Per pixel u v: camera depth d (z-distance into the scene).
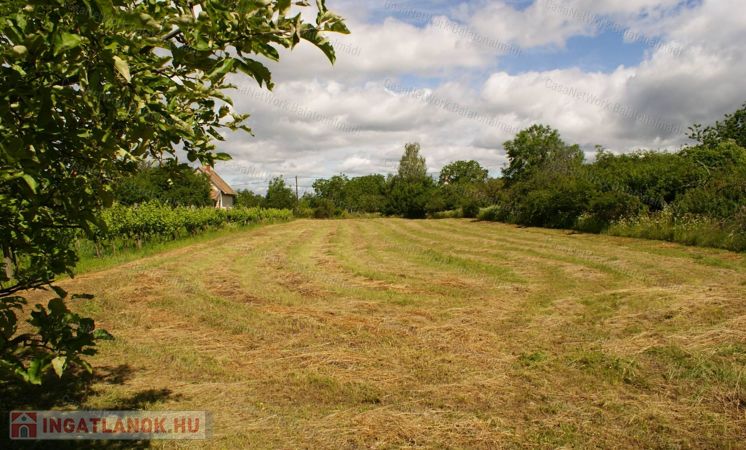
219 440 3.68
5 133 1.75
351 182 84.88
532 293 9.17
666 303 7.71
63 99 1.80
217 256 15.82
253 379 4.96
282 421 4.01
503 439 3.69
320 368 5.22
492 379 4.88
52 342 2.14
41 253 2.85
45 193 2.27
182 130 2.10
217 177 50.62
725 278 9.74
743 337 5.80
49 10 1.55
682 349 5.47
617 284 9.67
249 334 6.58
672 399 4.35
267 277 11.52
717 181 17.11
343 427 3.88
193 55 1.88
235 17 1.76
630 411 4.10
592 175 24.92
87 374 5.00
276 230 31.14
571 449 3.53
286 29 1.82
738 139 32.81
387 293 9.33
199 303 8.38
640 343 5.82
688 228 15.77
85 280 10.47
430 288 9.85
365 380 4.89
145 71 1.96
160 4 2.13
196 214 24.03
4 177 1.78
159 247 18.28
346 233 27.66
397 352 5.75
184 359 5.52
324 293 9.33
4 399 4.34
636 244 16.25
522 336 6.36
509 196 33.84
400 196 58.59
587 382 4.78
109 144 1.98
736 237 13.73
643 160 24.28
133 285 9.91
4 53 1.50
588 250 15.30
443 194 52.53
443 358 5.52
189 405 4.32
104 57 1.54
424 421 3.98
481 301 8.56
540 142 38.59
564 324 6.88
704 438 3.65
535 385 4.73
